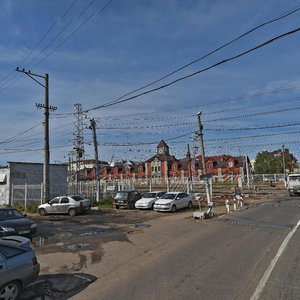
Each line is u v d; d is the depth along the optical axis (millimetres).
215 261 9633
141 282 7977
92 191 35750
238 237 13477
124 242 13453
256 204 29047
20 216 16641
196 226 17125
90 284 8062
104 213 26766
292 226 16031
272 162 93875
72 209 25859
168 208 26156
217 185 58156
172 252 11141
